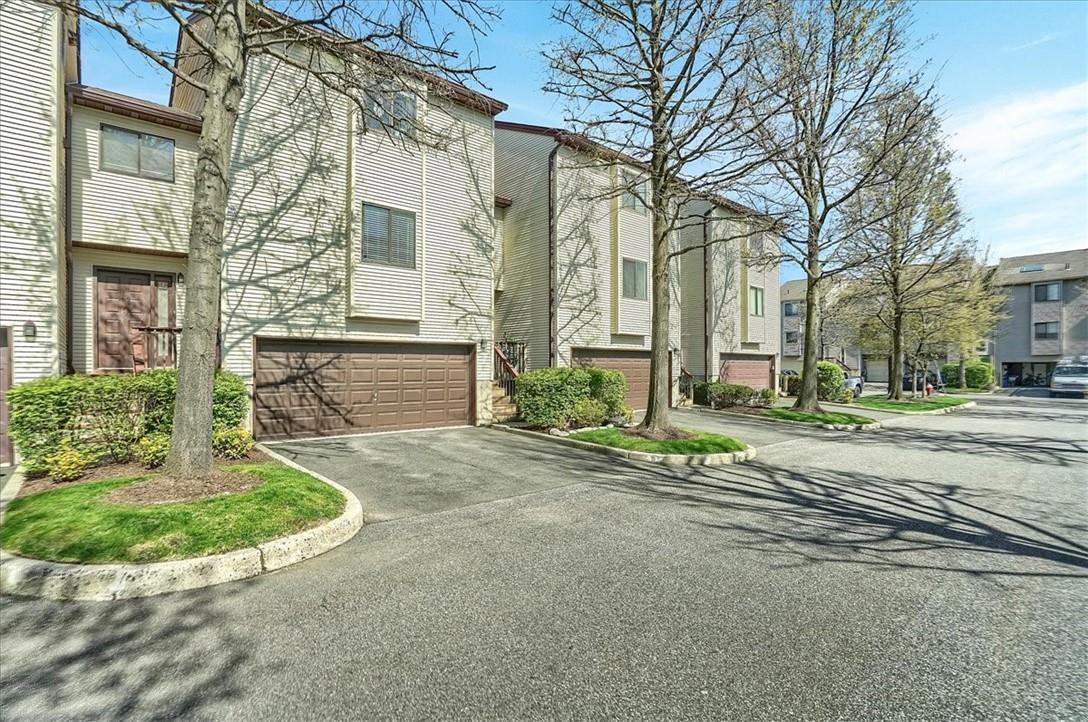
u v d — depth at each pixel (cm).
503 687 263
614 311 1661
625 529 532
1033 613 354
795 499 667
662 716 241
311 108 1059
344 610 346
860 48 1416
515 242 1627
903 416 1839
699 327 2056
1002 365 3969
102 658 286
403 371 1191
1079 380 2830
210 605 353
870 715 245
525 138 1602
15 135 718
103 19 540
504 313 1650
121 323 950
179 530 426
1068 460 973
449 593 374
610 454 966
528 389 1200
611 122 1024
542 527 534
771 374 2333
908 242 1964
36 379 716
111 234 896
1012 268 4141
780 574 417
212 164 580
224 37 601
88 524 430
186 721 235
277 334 1009
